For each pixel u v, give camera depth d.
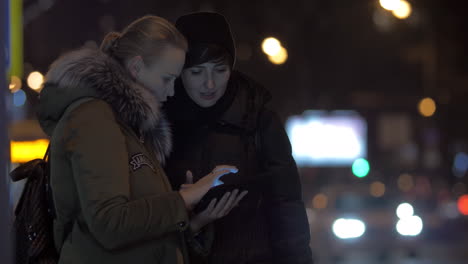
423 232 16.91
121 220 2.84
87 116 2.92
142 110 3.07
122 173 2.91
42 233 3.10
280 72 41.06
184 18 3.62
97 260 2.95
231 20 36.88
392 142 53.94
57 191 2.97
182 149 3.73
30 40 31.95
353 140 46.91
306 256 3.73
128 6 34.47
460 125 43.84
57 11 33.88
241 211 3.66
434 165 41.94
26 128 14.65
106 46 3.21
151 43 3.10
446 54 42.75
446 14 41.19
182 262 3.13
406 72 51.62
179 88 3.74
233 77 3.85
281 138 3.79
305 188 41.94
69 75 2.97
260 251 3.69
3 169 2.65
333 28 44.75
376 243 16.11
